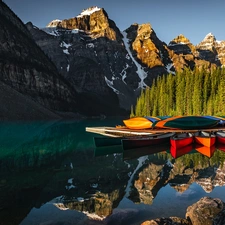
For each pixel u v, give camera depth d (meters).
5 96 130.38
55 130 68.44
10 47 182.75
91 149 35.97
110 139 38.47
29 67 186.75
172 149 34.31
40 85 188.50
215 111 78.25
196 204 12.16
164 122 41.50
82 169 23.48
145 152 33.09
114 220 11.89
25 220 12.14
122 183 18.66
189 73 96.25
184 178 19.66
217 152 31.20
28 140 45.47
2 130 65.88
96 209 13.38
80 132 60.69
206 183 18.06
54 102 193.50
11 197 15.49
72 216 12.51
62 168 23.92
